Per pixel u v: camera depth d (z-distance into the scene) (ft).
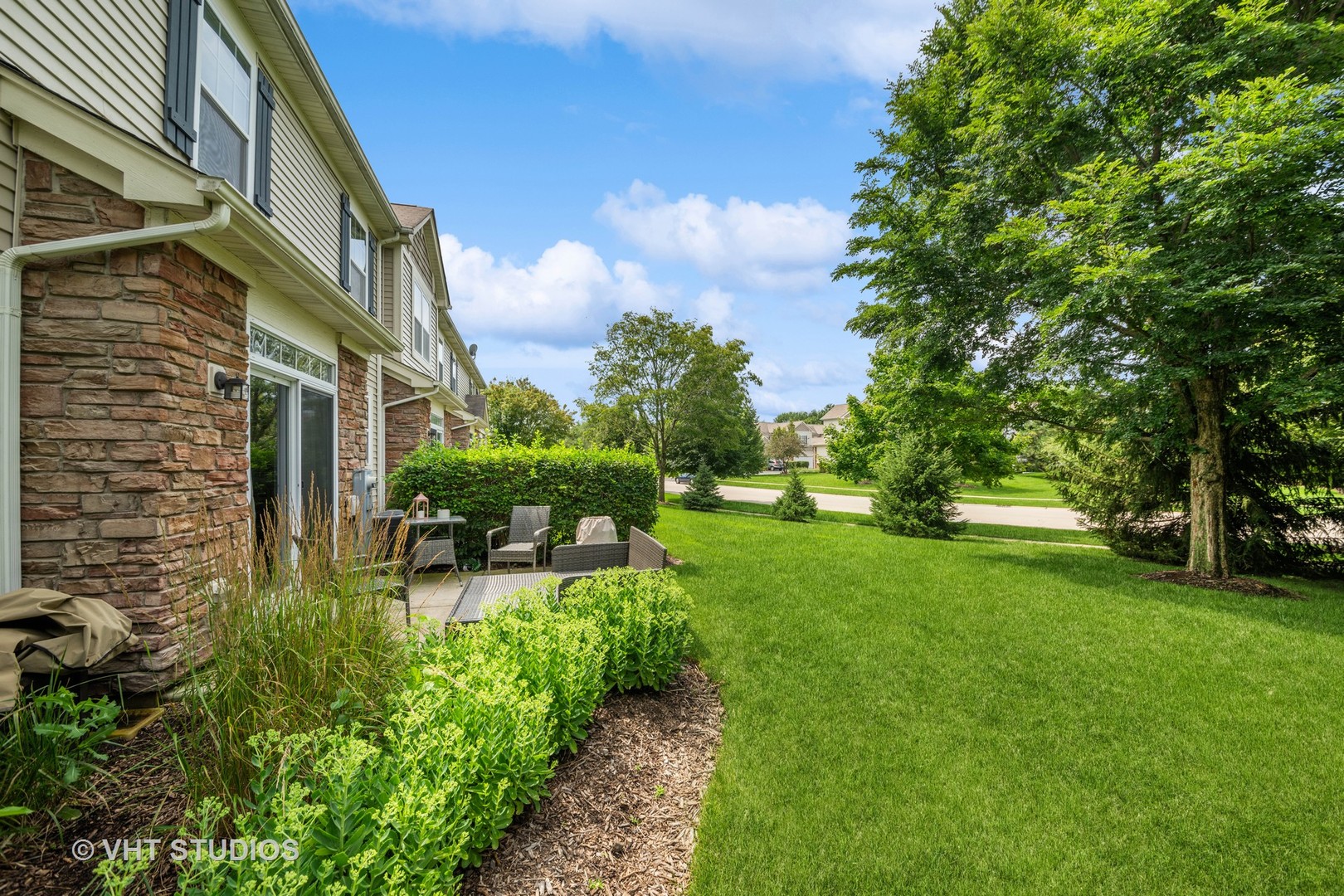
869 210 35.83
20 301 10.05
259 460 17.04
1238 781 10.73
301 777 6.70
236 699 7.37
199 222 10.80
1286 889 8.18
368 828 5.46
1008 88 28.71
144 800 7.25
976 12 34.50
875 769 10.76
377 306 35.01
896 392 36.50
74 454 10.40
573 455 26.91
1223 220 21.97
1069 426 33.19
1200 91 24.70
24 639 7.78
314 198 24.99
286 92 22.22
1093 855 8.77
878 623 19.12
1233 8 23.53
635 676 12.63
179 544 11.39
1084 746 11.86
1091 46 26.53
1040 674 15.29
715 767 10.53
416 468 24.81
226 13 17.75
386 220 33.88
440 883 5.75
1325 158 20.94
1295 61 23.26
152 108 14.11
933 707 13.37
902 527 44.70
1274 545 30.42
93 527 10.45
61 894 5.72
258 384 16.93
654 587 14.47
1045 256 25.86
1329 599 23.86
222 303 13.37
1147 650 17.11
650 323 75.31
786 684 14.12
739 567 26.99
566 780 9.16
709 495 72.33
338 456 23.73
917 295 32.81
